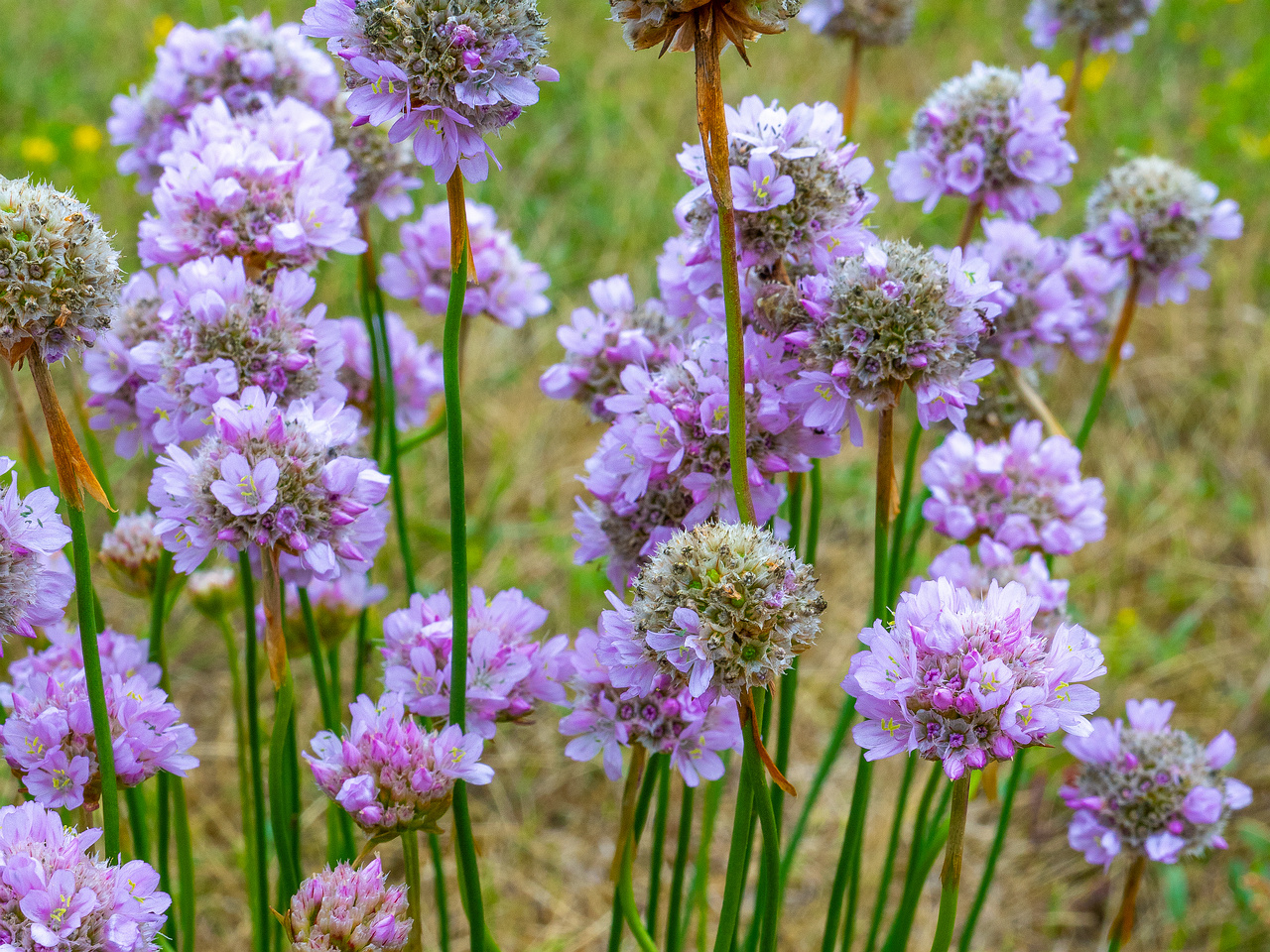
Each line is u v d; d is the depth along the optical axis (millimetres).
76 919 280
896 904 413
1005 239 347
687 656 281
